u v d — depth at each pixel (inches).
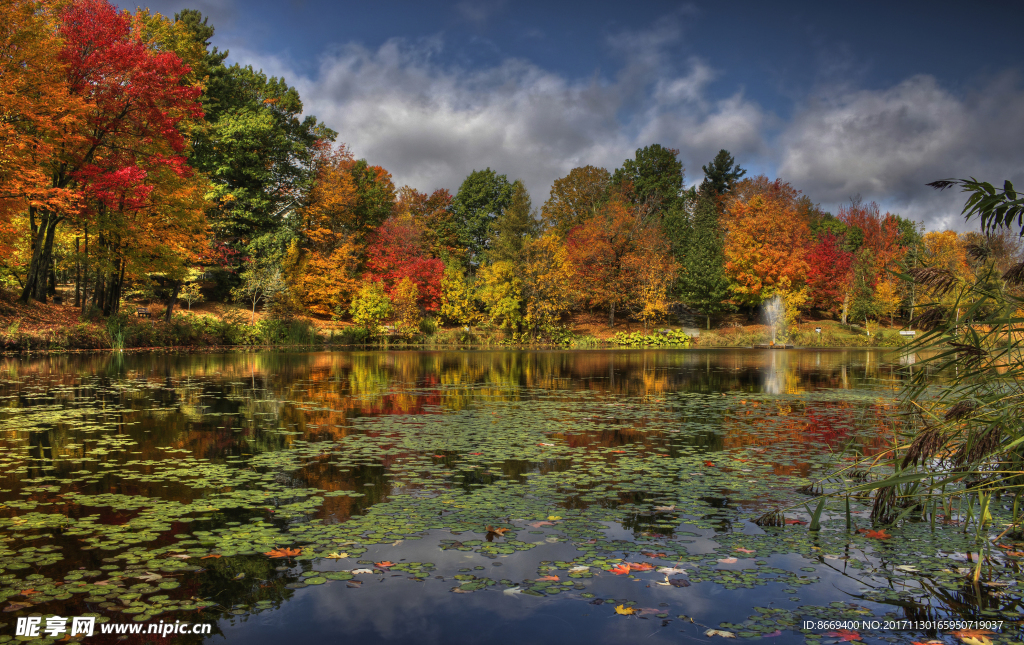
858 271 1831.9
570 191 2247.8
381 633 85.5
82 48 730.8
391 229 1860.2
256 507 149.0
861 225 2369.6
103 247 873.5
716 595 100.6
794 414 328.8
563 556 117.9
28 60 660.7
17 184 637.9
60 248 964.0
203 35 1421.0
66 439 235.5
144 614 91.0
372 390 434.9
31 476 178.2
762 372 674.8
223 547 120.3
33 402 335.0
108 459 201.8
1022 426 134.5
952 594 102.6
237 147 1375.5
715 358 1001.5
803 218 2119.8
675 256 1955.0
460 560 115.0
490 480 179.9
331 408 335.9
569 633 85.7
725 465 202.4
